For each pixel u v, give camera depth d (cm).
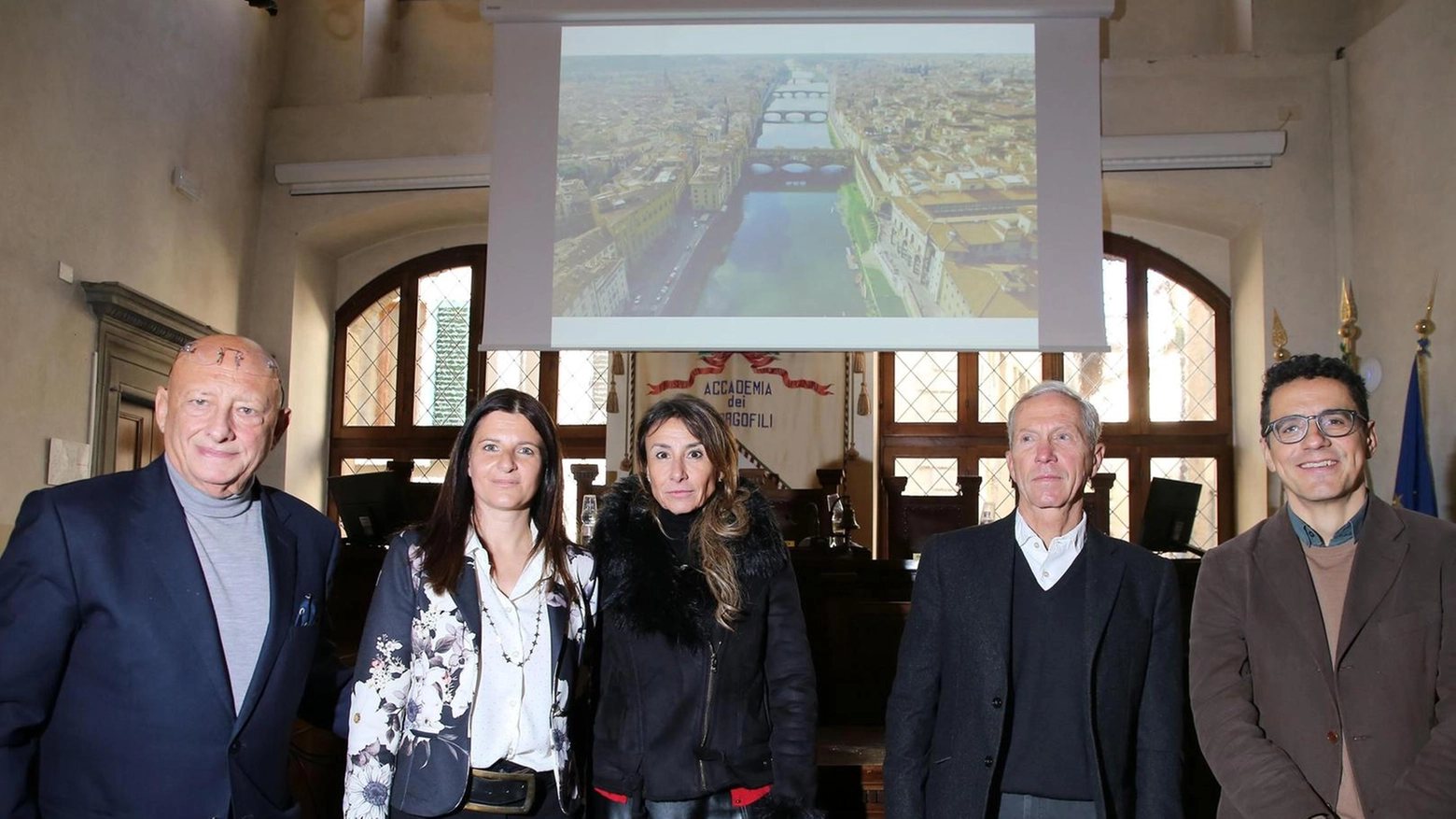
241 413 173
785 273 600
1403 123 537
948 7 596
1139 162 625
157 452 577
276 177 685
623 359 716
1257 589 186
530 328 590
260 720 170
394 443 747
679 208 603
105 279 520
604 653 199
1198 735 183
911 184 599
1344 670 174
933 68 603
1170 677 197
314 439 725
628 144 606
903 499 545
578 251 597
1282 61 611
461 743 173
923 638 204
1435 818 156
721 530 201
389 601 180
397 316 761
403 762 174
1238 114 612
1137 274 714
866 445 703
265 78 688
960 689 197
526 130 604
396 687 175
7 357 450
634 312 596
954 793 191
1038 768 190
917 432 730
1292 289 603
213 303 631
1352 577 178
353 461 754
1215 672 185
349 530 500
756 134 608
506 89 605
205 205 618
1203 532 693
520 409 189
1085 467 199
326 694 196
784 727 196
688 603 195
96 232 513
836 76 611
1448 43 502
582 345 591
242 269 668
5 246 448
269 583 177
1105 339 573
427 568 181
